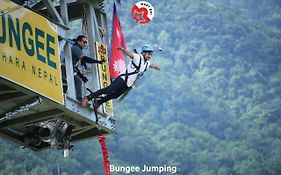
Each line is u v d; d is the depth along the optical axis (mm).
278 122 159000
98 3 38031
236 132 152875
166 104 158250
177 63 186750
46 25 33469
